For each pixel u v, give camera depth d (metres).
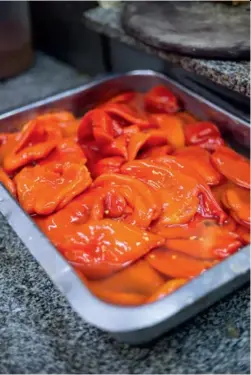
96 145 0.65
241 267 0.45
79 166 0.57
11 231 0.57
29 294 0.51
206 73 0.68
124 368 0.44
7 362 0.45
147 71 0.75
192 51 0.68
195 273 0.48
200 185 0.56
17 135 0.65
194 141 0.66
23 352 0.46
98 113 0.65
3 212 0.52
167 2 0.80
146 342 0.45
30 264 0.54
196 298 0.42
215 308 0.48
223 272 0.44
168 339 0.46
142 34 0.72
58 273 0.45
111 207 0.54
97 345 0.46
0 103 0.80
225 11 0.77
